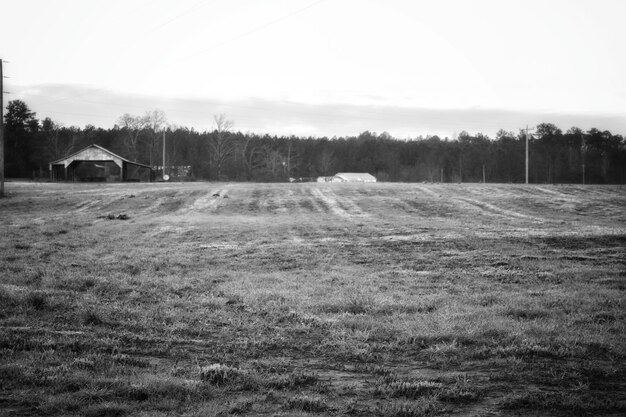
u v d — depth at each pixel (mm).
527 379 8289
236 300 14445
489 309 13180
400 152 179250
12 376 7922
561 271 18922
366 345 10086
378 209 46406
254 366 8906
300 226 33438
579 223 37688
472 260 21516
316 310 13258
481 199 52562
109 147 155625
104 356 9141
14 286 15375
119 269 19172
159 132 134250
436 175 154625
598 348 9898
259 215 42219
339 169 170500
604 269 19359
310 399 7195
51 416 6641
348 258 22453
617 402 7297
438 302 14227
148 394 7363
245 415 6797
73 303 13156
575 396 7508
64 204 46344
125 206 46312
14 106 122000
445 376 8406
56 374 8016
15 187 58406
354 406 7164
